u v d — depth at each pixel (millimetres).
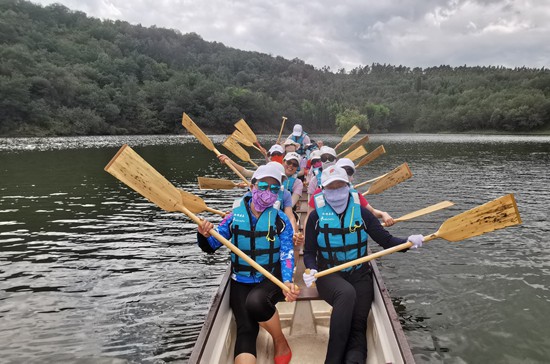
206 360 2400
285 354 2838
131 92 70875
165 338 4395
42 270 6090
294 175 5066
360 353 2689
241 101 82562
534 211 9844
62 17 114688
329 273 2896
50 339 4328
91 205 10422
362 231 3055
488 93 112750
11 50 57250
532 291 5426
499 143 44625
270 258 2914
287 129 96438
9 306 4992
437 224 8914
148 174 3002
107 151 27812
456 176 16297
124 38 113938
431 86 151000
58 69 59812
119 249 7059
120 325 4629
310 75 163500
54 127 52688
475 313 4891
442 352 4160
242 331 2719
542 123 84500
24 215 9297
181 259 6633
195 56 140875
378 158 25359
